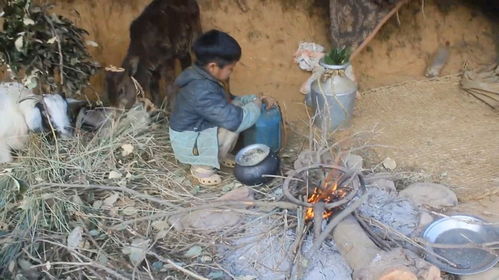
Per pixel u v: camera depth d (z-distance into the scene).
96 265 2.67
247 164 3.14
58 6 4.30
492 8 4.29
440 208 3.02
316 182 2.95
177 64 4.11
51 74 3.49
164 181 3.30
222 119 3.10
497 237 2.76
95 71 3.66
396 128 3.76
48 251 2.83
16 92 3.42
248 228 2.90
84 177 3.24
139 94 3.86
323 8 4.39
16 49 3.24
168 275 2.68
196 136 3.22
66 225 2.95
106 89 4.00
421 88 4.18
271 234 2.83
